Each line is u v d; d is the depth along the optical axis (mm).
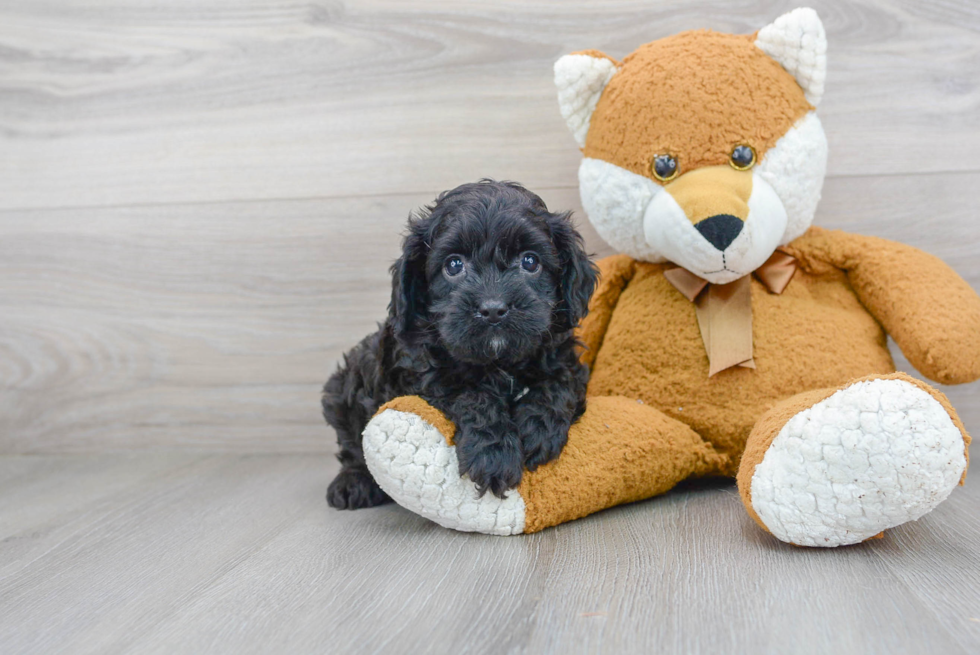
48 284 2545
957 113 2168
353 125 2400
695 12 2234
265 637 1110
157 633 1146
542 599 1201
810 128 1775
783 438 1355
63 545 1610
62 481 2211
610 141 1819
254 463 2379
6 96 2523
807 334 1815
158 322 2518
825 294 1931
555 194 2334
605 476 1608
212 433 2525
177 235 2488
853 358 1798
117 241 2514
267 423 2506
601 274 2021
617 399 1821
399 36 2365
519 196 1663
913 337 1749
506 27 2318
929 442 1223
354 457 1891
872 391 1285
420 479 1491
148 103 2477
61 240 2533
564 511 1562
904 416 1244
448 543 1512
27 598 1314
